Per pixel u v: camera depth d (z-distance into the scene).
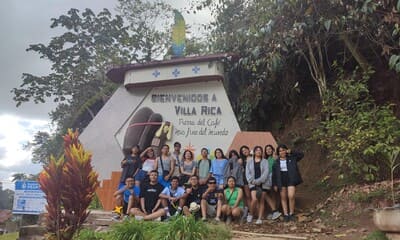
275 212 8.28
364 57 9.98
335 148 8.45
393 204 6.39
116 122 11.11
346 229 6.80
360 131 7.70
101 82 20.09
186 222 5.55
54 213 4.69
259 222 7.99
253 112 12.23
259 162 8.50
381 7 8.38
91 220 8.27
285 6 9.58
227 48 12.18
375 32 8.91
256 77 11.65
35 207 10.62
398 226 5.25
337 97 8.88
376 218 5.69
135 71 11.11
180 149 10.12
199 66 10.59
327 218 7.58
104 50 20.19
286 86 11.75
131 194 8.60
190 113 10.58
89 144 11.10
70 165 4.76
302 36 9.91
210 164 8.98
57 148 21.73
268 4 10.19
